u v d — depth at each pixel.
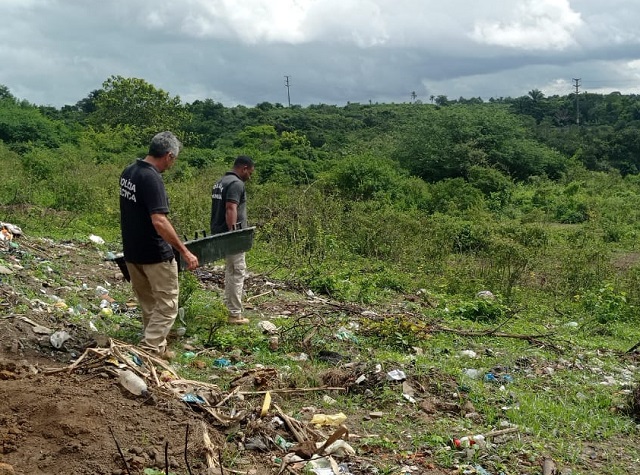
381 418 5.55
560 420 6.06
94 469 3.88
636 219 26.89
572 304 12.12
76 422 4.21
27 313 6.10
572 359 8.27
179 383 5.18
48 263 9.02
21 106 38.50
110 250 11.70
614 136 51.62
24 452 3.93
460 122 35.44
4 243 9.31
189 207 16.06
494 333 9.00
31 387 4.56
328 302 9.90
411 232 16.36
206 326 7.46
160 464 4.04
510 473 4.89
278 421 4.94
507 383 6.96
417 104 79.88
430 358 7.46
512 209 27.88
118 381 4.82
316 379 6.07
